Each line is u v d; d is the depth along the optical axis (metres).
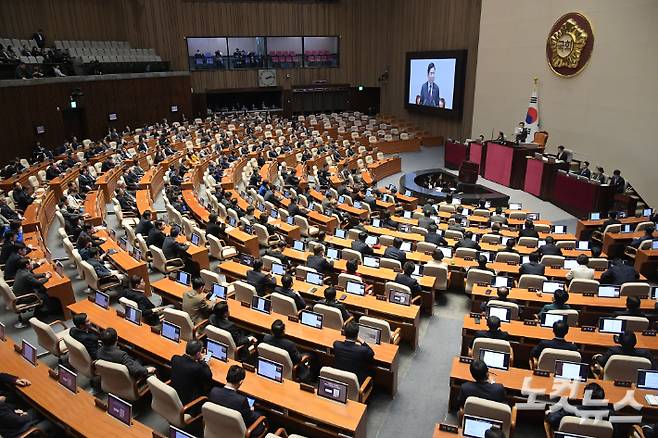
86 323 7.25
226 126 33.03
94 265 10.00
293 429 6.04
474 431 5.32
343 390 5.86
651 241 11.89
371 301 8.91
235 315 8.27
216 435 5.49
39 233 12.38
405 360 8.56
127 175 19.03
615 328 7.77
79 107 26.39
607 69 19.11
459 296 11.14
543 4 21.95
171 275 10.55
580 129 20.69
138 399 6.63
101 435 5.33
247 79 37.12
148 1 33.53
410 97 35.56
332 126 34.69
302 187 19.97
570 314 7.97
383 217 15.56
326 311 7.90
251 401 5.89
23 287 9.07
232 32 35.84
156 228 12.44
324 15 37.75
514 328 7.92
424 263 11.19
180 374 6.20
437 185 23.34
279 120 35.34
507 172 21.55
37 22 28.58
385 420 7.02
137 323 7.84
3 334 7.24
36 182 17.62
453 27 31.31
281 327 6.89
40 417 6.13
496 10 24.84
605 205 16.66
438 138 34.00
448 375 8.12
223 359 6.77
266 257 10.80
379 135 32.53
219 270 11.38
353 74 39.53
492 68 25.64
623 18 18.22
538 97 22.80
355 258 11.07
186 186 18.38
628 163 18.64
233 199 15.70
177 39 34.66
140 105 31.08
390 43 38.25
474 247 11.92
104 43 31.61
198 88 36.06
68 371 6.04
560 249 11.82
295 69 38.06
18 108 21.78
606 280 10.03
